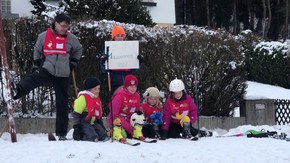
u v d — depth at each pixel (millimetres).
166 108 8836
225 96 11578
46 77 8234
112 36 9406
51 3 18969
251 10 43500
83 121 8289
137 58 9156
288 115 12094
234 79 11625
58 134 8398
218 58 11328
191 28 11805
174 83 8719
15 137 8039
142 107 8898
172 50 11062
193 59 9969
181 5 42188
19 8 19031
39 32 10039
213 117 11297
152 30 11227
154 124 8695
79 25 10336
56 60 8250
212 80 11320
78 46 8523
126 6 14922
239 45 11758
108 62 8867
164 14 21750
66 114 8422
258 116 11844
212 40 11305
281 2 41750
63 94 8398
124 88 8617
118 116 8445
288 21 41875
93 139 8156
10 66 9992
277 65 22500
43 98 10312
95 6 14695
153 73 10961
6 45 9930
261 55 23094
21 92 8086
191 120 8977
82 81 10305
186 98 8867
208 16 38438
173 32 11352
